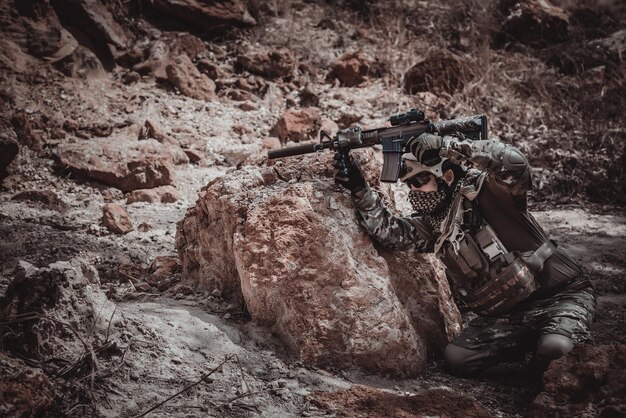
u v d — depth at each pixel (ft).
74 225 17.42
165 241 17.06
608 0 38.99
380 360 11.61
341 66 29.27
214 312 12.59
